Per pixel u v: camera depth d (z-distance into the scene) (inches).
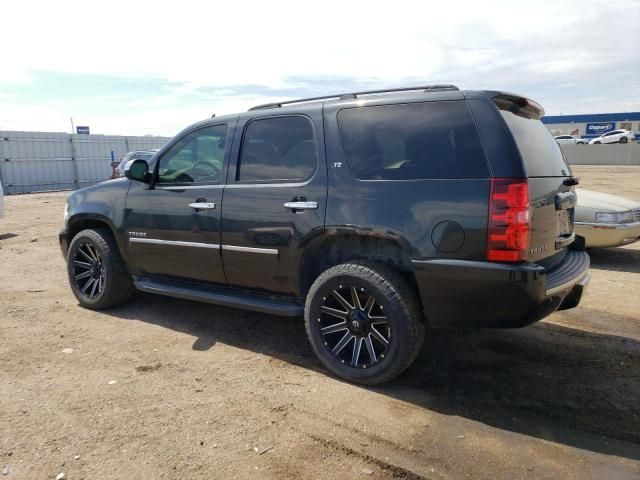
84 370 144.8
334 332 141.2
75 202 203.9
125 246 188.1
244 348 162.4
